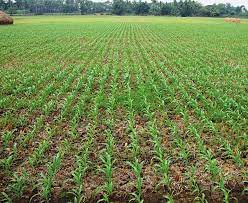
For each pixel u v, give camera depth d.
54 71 18.84
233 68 19.84
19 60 22.86
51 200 7.26
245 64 21.62
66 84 15.37
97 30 50.88
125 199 7.27
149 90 14.42
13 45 30.53
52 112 12.31
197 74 17.67
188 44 32.59
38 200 7.25
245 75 17.88
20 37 37.88
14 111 12.33
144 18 106.50
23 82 15.89
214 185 7.54
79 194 7.14
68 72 18.88
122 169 8.28
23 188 7.41
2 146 9.59
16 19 93.12
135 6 148.38
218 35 42.94
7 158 8.73
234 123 10.64
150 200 7.23
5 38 36.47
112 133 10.36
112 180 7.81
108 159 8.07
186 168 8.16
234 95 14.05
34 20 87.00
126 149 9.18
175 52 26.86
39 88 15.54
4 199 7.19
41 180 7.64
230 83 15.74
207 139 9.89
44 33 44.03
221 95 13.73
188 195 7.29
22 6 168.38
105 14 152.88
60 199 7.28
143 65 20.62
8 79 16.80
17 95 14.42
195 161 8.59
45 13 162.50
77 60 22.77
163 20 91.38
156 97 13.34
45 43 32.56
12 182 7.78
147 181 7.75
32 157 8.75
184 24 70.56
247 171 8.06
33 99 13.80
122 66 20.47
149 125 10.66
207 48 29.36
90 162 8.42
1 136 10.23
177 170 8.18
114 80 15.95
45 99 13.59
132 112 11.41
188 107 12.70
